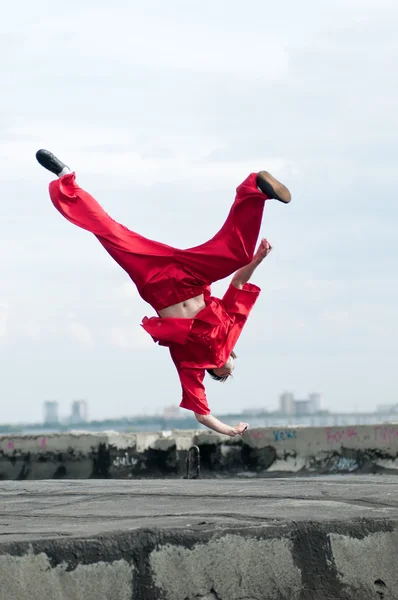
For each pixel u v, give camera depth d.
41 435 17.75
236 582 4.40
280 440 15.30
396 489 6.23
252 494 6.09
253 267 7.46
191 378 7.52
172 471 16.12
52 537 4.13
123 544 4.20
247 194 6.96
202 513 4.96
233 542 4.43
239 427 7.64
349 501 5.49
